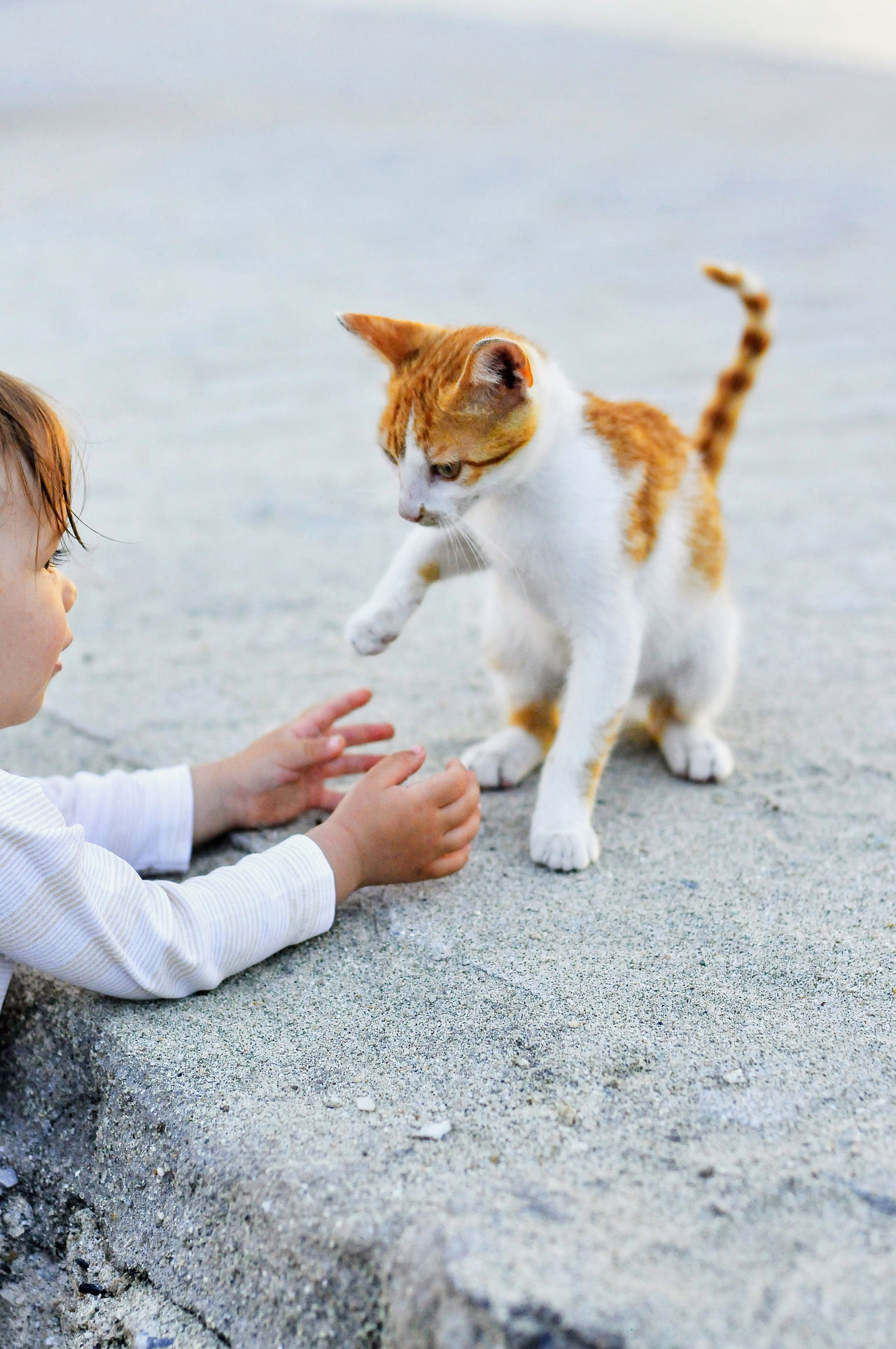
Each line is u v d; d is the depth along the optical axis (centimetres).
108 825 195
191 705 264
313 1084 150
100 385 525
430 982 170
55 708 263
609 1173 131
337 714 221
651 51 1753
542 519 212
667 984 168
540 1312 109
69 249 767
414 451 214
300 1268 128
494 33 1917
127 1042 158
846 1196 127
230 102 1327
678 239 793
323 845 180
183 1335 136
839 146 1097
